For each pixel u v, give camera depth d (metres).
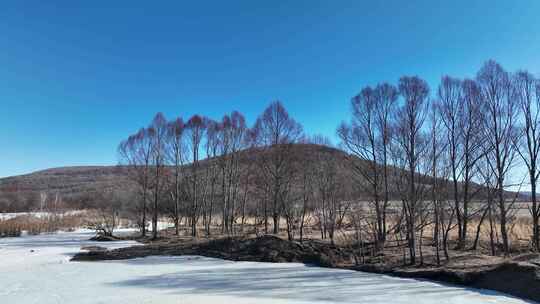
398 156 26.22
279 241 26.08
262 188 37.53
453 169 23.80
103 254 26.95
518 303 13.10
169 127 40.41
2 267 21.70
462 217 25.28
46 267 21.72
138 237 39.41
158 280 17.59
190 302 13.20
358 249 24.69
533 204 22.28
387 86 39.78
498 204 24.78
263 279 17.78
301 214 36.22
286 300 13.53
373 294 14.50
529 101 22.56
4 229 42.00
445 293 14.62
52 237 41.12
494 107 23.03
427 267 18.91
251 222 47.62
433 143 24.83
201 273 19.53
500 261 17.83
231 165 40.19
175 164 40.19
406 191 23.38
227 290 15.34
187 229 43.34
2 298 13.89
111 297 14.04
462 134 23.83
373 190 28.12
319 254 23.61
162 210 49.91
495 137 22.75
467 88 23.95
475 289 15.34
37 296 14.23
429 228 31.45
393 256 22.08
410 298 13.85
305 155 33.81
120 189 58.06
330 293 14.71
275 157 33.12
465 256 20.03
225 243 27.41
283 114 33.72
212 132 40.56
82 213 63.62
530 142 22.44
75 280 17.58
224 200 40.28
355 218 29.39
